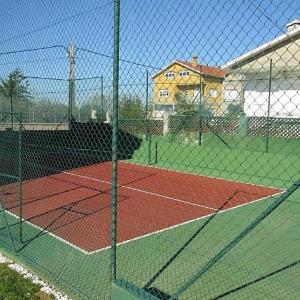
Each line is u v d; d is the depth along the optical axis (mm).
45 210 7738
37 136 14305
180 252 5574
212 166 13070
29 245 5520
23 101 10430
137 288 3426
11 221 6820
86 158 15758
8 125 12023
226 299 4086
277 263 5172
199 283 4488
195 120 13703
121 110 6723
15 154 11992
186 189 10891
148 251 5578
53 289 4316
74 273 4613
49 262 4926
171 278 4613
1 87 10000
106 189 10609
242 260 5273
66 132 13773
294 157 11188
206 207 8758
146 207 8570
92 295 4012
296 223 7367
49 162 14906
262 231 6797
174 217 7742
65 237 6000
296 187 3004
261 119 11977
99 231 6426
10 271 4734
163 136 14727
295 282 4543
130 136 15945
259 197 9898
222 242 6105
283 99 9523
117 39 3441
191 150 13609
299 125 11305
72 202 8641
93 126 13531
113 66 3480
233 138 12688
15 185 10383
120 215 7684
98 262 5016
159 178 12680
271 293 4254
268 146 11984
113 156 3539
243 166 12312
